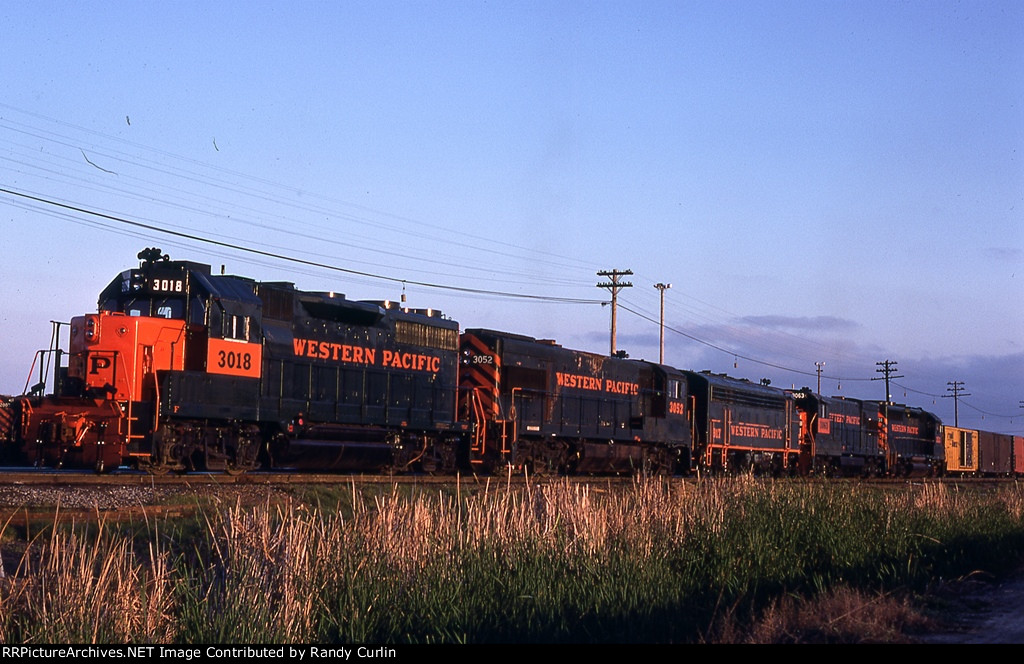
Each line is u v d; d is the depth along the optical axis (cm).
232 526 1230
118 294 2252
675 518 1539
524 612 1195
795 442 4969
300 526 1202
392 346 2802
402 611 1156
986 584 1544
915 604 1299
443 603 1178
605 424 3619
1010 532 2027
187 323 2234
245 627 1016
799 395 5188
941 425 6800
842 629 1109
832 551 1573
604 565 1315
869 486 2034
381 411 2742
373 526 1268
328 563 1172
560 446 3388
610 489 1791
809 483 1841
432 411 2927
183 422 2225
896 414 6269
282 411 2448
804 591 1405
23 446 2108
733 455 4409
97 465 2055
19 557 1259
